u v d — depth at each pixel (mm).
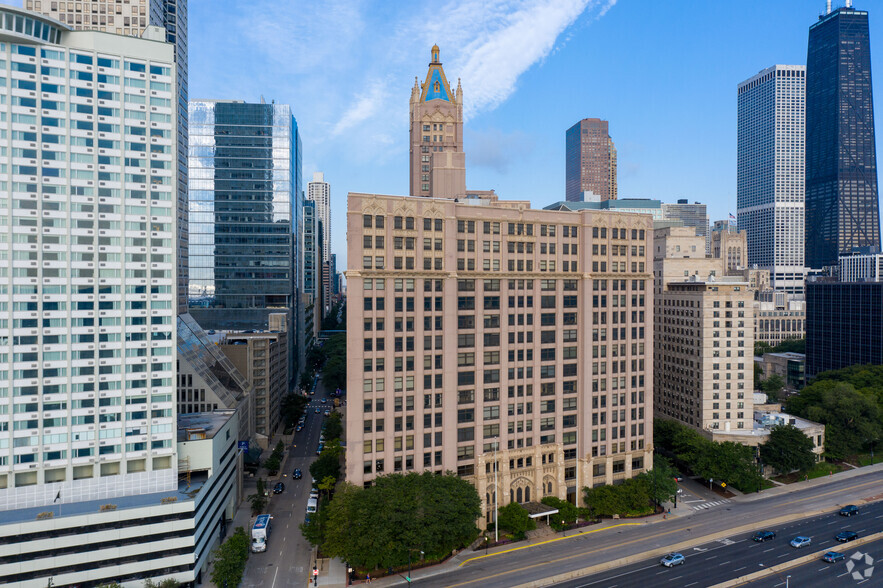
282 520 99688
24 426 70500
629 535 94438
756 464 118438
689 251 150500
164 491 78250
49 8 126250
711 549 89000
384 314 89812
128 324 76500
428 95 171625
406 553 79812
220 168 195375
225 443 95125
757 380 197500
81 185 73438
